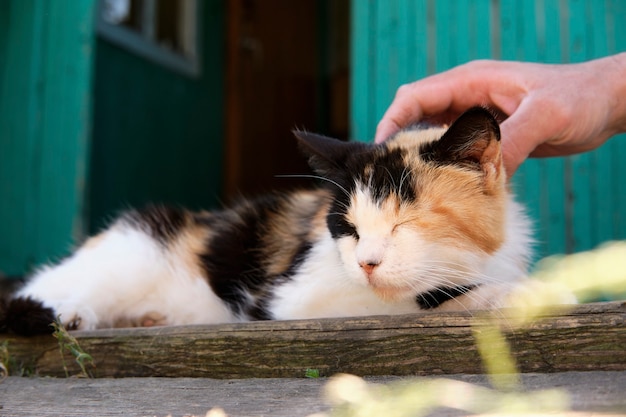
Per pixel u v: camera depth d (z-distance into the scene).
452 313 0.51
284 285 0.69
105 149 1.58
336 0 2.27
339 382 0.49
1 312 0.64
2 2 1.37
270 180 2.14
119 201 1.62
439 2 1.13
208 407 0.49
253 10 2.07
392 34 1.15
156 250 0.80
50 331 0.63
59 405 0.52
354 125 1.17
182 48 1.86
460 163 0.62
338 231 0.64
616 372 0.46
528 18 1.08
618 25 1.05
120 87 1.62
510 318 0.49
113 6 1.61
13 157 1.35
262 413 0.46
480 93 0.72
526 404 0.42
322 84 2.30
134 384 0.57
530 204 1.08
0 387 0.59
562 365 0.47
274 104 2.15
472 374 0.49
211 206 1.95
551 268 0.45
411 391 0.46
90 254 0.80
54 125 1.32
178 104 1.82
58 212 1.31
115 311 0.79
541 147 0.71
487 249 0.62
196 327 0.58
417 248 0.60
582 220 1.06
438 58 1.13
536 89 0.68
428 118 0.76
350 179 0.64
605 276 0.43
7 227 1.35
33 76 1.34
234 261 0.77
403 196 0.60
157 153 1.75
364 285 0.63
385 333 0.52
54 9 1.33
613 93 0.69
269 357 0.55
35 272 0.84
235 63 2.01
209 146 1.95
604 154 1.05
